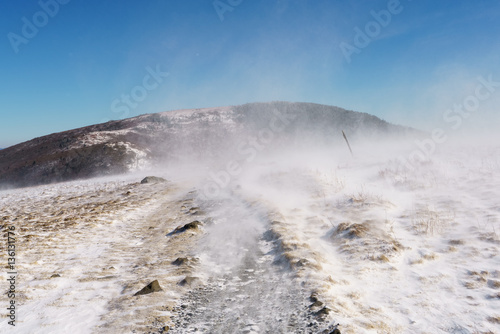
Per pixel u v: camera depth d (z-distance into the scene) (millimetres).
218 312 4477
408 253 6359
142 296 5117
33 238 9383
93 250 8258
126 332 4012
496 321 3900
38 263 7137
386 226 7957
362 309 4379
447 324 3949
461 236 6785
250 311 4449
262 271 6082
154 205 15102
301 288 5039
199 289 5375
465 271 5320
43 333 4082
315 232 8297
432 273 5410
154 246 8344
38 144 66125
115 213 12977
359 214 9141
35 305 4965
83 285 5789
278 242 7406
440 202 9383
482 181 10711
